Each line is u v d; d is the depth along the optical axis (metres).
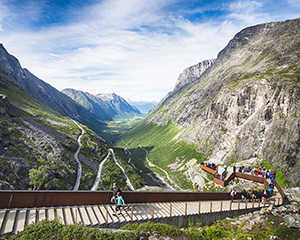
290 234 19.39
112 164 111.06
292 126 89.19
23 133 79.12
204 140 138.12
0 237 11.80
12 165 55.84
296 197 30.66
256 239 19.53
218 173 50.75
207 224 23.55
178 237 16.39
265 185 38.31
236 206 27.45
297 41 157.75
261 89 116.75
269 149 94.00
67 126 130.75
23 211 15.23
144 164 166.25
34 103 158.38
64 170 73.88
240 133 113.62
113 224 16.75
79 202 18.05
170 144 192.88
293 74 118.00
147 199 22.12
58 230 12.68
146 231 15.47
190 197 26.14
